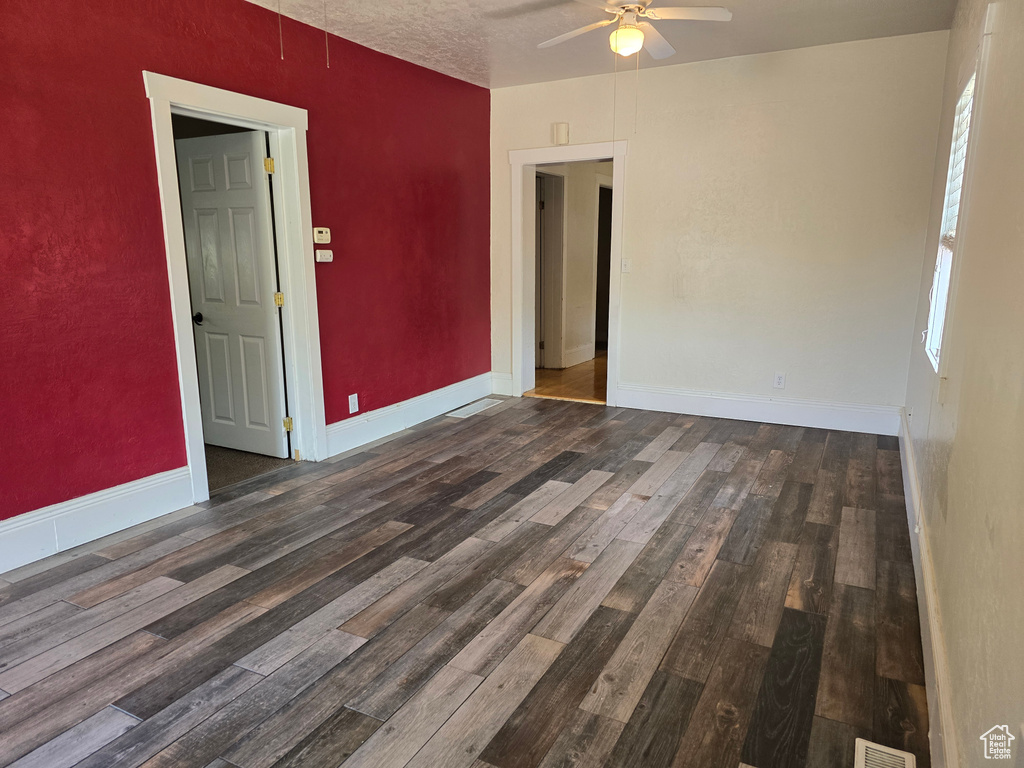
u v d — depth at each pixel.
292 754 1.79
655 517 3.33
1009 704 1.08
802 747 1.80
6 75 2.62
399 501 3.57
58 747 1.82
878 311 4.66
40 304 2.81
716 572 2.78
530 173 5.85
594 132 5.34
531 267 6.05
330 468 4.12
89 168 2.93
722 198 4.99
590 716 1.93
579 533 3.16
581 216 7.48
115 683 2.08
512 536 3.13
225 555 2.95
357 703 1.99
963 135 2.98
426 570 2.81
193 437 3.50
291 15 3.77
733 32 4.22
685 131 5.02
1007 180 1.62
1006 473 1.28
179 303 3.35
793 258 4.84
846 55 4.47
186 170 4.18
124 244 3.10
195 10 3.29
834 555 2.92
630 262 5.40
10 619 2.44
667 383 5.45
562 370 7.29
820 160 4.65
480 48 4.45
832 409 4.91
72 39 2.82
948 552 1.96
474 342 5.88
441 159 5.19
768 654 2.21
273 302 4.07
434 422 5.22
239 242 4.10
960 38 3.36
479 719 1.92
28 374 2.79
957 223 2.46
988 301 1.72
